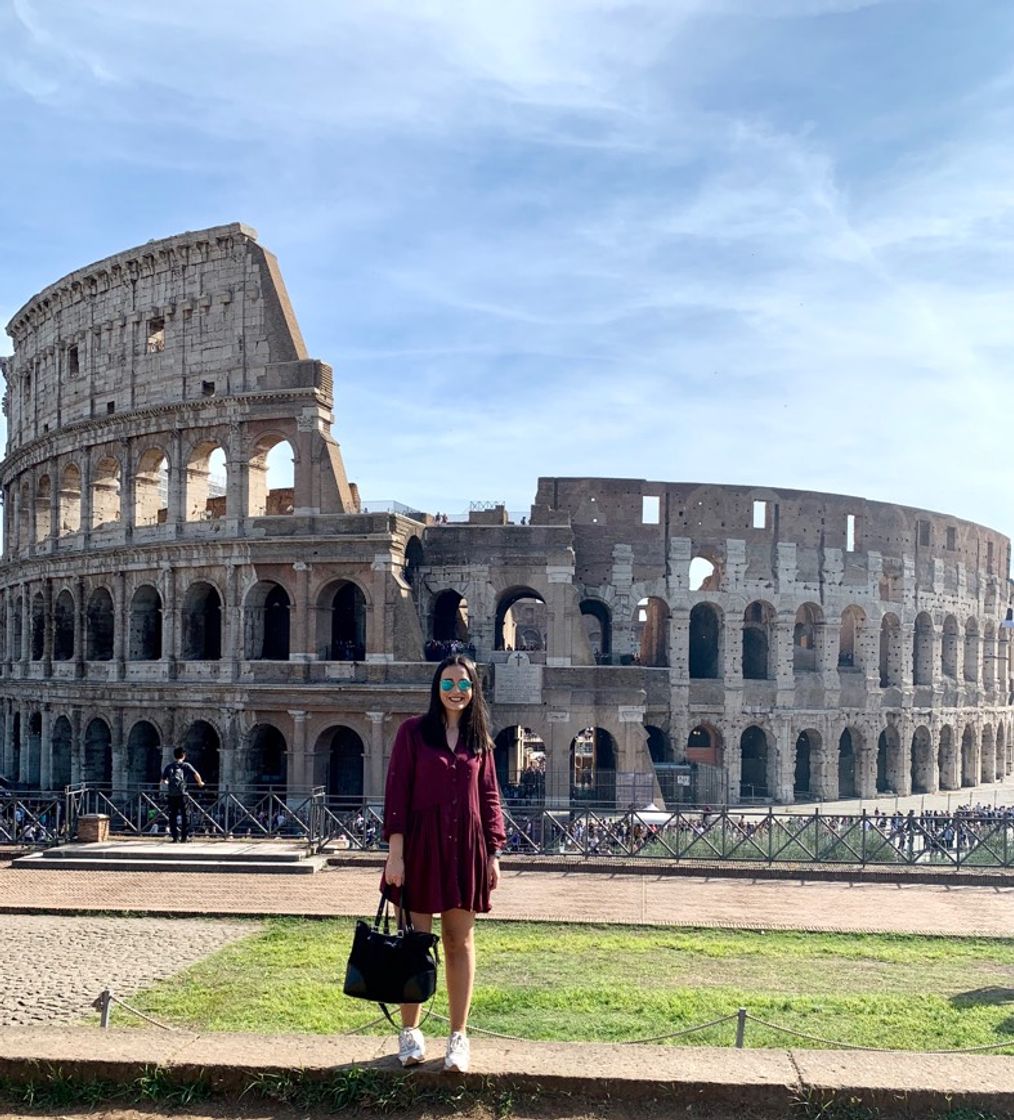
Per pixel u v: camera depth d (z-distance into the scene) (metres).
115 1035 16.52
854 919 36.03
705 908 37.50
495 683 81.94
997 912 37.50
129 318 89.75
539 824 53.41
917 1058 15.87
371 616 78.81
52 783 92.94
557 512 93.12
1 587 106.19
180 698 82.25
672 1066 15.40
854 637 108.38
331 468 80.69
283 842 48.94
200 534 84.00
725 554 97.12
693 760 100.44
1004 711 126.81
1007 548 131.88
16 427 107.12
